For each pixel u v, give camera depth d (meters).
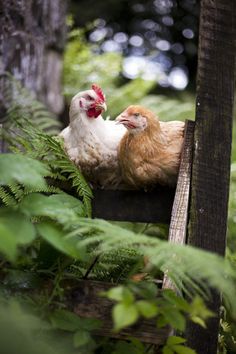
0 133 2.96
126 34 11.63
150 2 11.61
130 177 2.53
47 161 2.48
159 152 2.48
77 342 1.81
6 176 1.75
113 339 2.01
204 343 2.22
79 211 2.12
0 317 1.45
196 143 2.35
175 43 11.73
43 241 2.00
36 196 1.85
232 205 3.80
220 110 2.34
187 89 10.83
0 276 1.92
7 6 4.14
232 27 2.35
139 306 1.59
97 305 1.90
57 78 4.66
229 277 2.14
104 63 5.57
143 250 1.85
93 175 2.62
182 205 2.26
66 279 1.92
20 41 4.19
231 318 2.81
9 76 3.84
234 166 3.48
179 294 1.99
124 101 5.20
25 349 1.40
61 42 4.70
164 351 1.84
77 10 10.80
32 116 3.70
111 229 1.78
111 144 2.60
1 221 1.70
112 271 2.26
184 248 1.71
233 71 2.35
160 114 4.91
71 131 2.64
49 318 1.86
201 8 2.36
